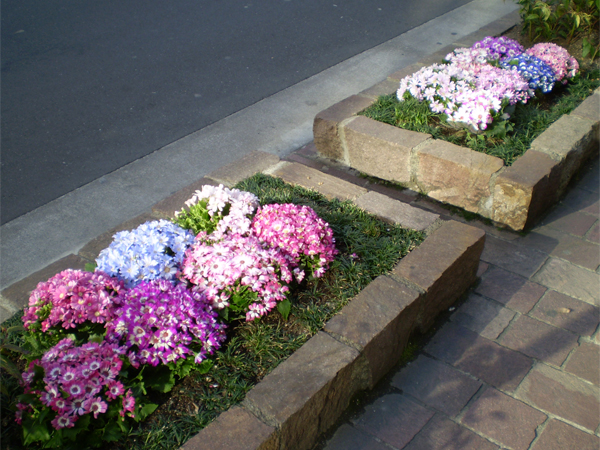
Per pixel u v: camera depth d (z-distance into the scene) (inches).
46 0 336.5
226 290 100.7
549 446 92.6
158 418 86.2
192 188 141.0
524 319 117.3
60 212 162.9
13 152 191.2
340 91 221.9
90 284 93.7
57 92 229.8
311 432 91.0
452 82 169.0
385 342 98.8
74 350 83.7
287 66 244.4
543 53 194.4
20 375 84.7
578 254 134.3
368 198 134.8
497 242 139.9
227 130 200.2
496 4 304.7
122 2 329.7
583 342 111.6
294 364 90.2
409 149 152.9
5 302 109.3
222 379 91.7
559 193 152.7
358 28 281.1
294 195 136.4
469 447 93.0
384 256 113.8
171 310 91.0
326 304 104.7
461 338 113.7
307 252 108.7
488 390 102.7
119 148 191.9
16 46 273.4
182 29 287.6
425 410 99.5
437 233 119.1
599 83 189.6
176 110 213.9
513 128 161.0
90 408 80.1
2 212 163.2
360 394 102.2
